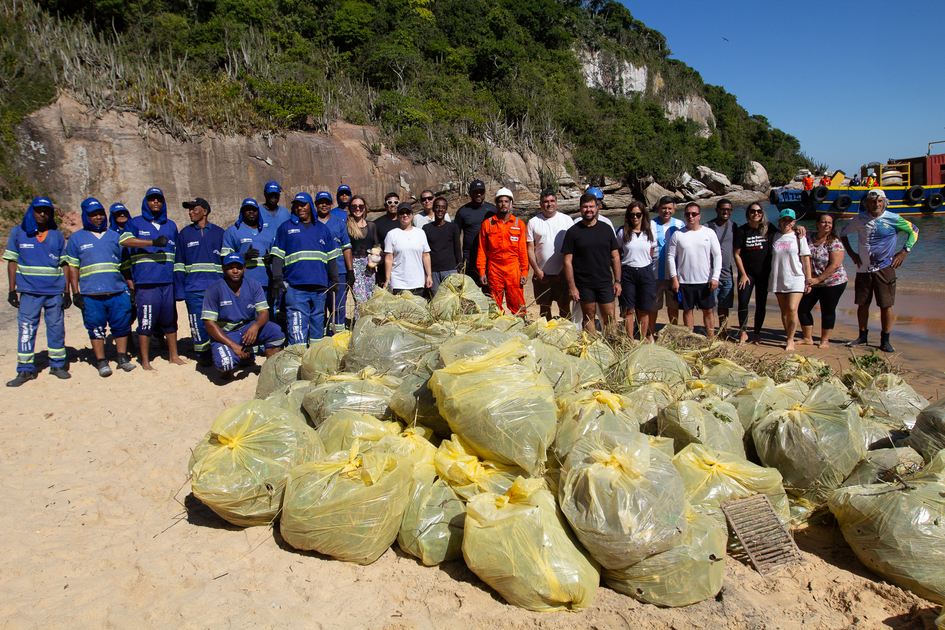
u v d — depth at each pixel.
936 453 3.32
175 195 20.83
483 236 6.70
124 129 19.81
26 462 4.10
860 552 3.02
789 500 3.52
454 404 3.11
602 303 6.51
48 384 5.77
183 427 4.78
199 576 2.86
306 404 3.97
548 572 2.57
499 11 53.31
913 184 26.98
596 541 2.63
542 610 2.62
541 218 7.11
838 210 27.17
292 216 6.18
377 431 3.43
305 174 24.34
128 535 3.23
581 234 6.41
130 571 2.90
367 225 7.42
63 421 4.86
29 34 20.73
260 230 6.52
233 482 3.13
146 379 5.99
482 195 7.29
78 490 3.72
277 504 3.22
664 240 7.31
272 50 32.09
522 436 2.97
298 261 6.12
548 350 4.07
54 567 2.92
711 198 51.69
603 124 48.19
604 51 69.31
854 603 2.73
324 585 2.81
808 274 7.27
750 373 4.57
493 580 2.69
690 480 3.15
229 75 25.92
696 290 6.99
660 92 75.00
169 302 6.36
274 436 3.30
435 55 45.69
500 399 3.04
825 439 3.39
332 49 38.38
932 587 2.73
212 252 6.41
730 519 3.04
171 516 3.44
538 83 48.47
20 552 3.04
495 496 2.86
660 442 3.31
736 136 78.50
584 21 72.00
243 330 5.88
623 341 5.26
